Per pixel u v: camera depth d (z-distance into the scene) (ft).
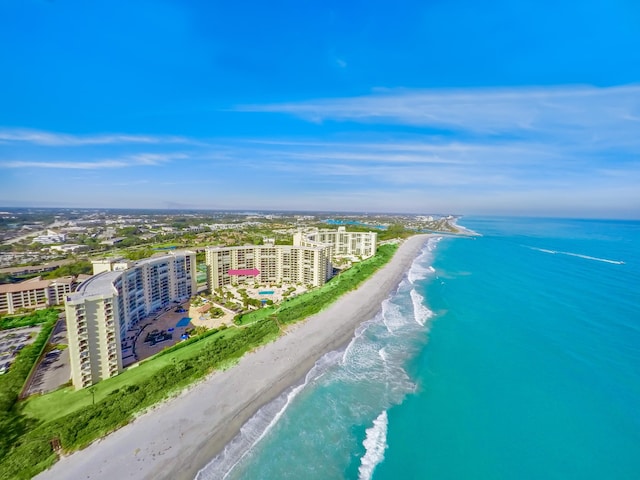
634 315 260.21
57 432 130.52
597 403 155.12
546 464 122.83
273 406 156.25
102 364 171.22
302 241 472.44
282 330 238.27
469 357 202.49
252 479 117.50
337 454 129.08
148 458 123.24
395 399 162.91
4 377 174.60
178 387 164.45
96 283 198.80
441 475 119.24
